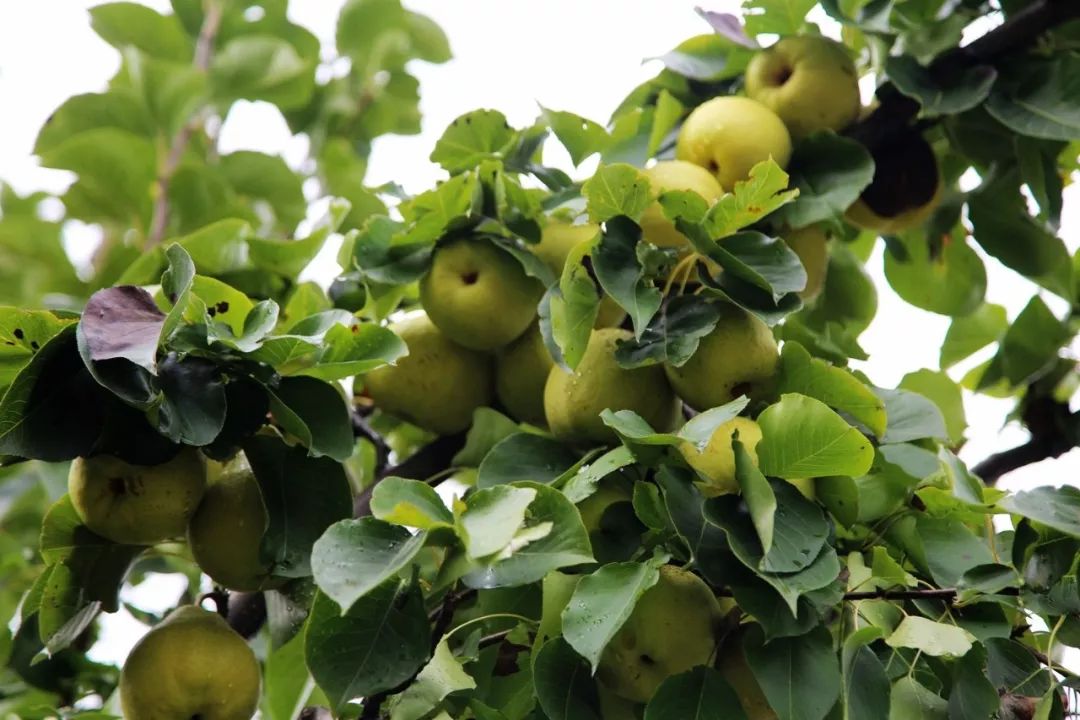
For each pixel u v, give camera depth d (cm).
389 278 199
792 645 181
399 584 183
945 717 184
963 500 188
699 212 189
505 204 199
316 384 188
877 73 210
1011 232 217
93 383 183
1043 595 185
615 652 185
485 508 179
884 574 186
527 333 200
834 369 189
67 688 206
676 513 183
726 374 190
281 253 206
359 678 181
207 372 185
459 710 185
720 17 209
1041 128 204
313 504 188
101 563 192
